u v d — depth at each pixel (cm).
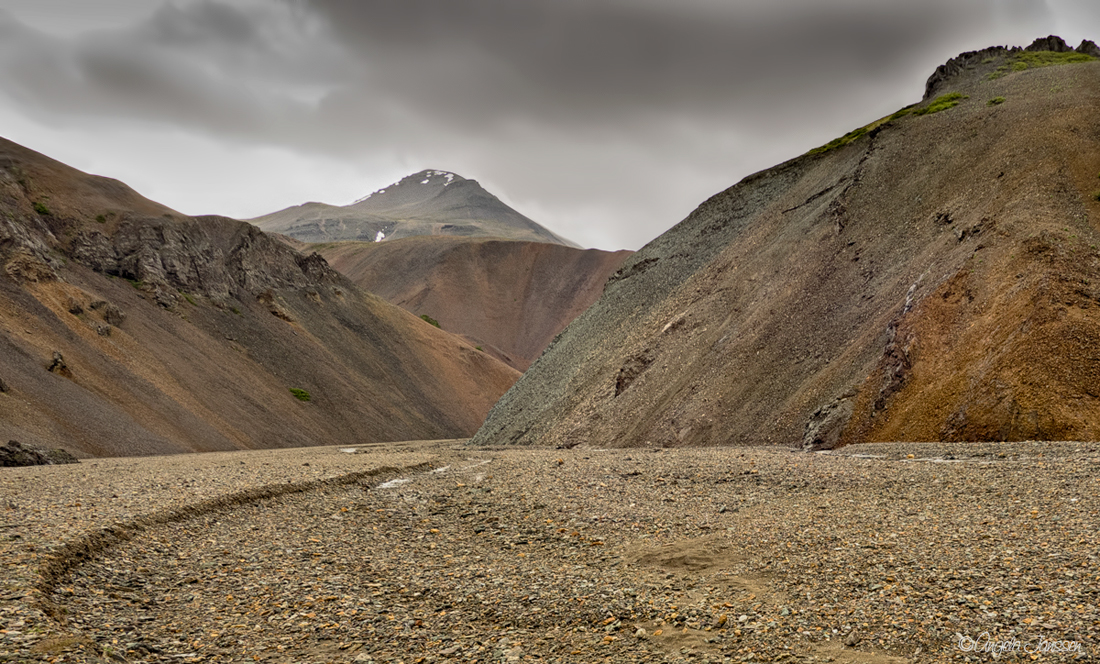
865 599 1277
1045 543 1463
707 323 6316
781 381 4769
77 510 2111
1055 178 4394
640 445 5256
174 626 1330
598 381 6994
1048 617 1110
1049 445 2564
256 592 1527
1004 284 3644
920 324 3850
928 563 1412
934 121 6341
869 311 4666
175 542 1903
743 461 2873
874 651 1096
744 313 5931
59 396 7475
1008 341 3284
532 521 2128
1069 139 4716
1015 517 1711
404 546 1945
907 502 2000
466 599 1462
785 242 6488
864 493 2169
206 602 1468
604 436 5894
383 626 1337
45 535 1722
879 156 6425
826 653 1106
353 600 1477
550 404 7550
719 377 5306
